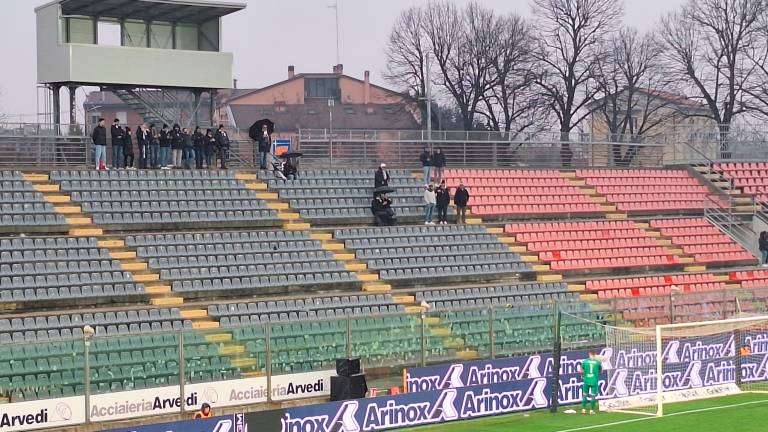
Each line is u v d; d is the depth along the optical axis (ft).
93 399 93.30
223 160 154.61
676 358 116.26
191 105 166.91
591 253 165.37
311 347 104.17
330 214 154.81
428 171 169.27
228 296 130.11
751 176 199.21
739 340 121.60
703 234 179.83
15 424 88.94
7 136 140.67
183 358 97.40
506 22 277.23
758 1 254.27
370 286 141.08
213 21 158.61
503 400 105.09
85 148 147.23
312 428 89.86
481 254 155.84
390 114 343.26
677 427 97.96
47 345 91.56
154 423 86.48
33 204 131.64
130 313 118.21
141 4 147.84
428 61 219.82
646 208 183.93
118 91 159.43
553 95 260.42
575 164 194.80
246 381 100.53
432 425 99.09
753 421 100.94
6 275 118.42
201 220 141.59
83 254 126.31
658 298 123.34
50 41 149.38
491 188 175.11
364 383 102.99
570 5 259.80
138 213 137.80
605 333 117.08
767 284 169.89
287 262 138.41
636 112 294.05
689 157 202.28
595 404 106.83
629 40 271.28
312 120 353.31
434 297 140.67
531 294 148.25
